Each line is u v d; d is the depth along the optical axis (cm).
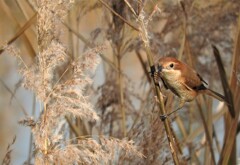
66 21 1103
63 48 704
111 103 1108
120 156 831
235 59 934
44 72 695
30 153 945
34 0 931
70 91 690
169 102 947
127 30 1047
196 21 1134
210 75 1222
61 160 679
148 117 904
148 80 1084
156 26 1187
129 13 1010
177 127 1245
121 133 1073
